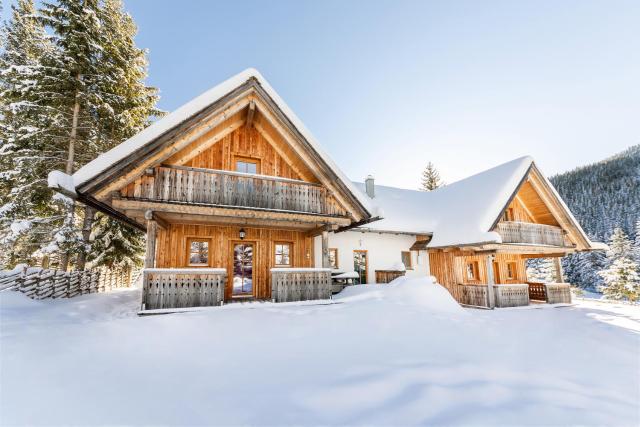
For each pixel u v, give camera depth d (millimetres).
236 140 9508
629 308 12594
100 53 12445
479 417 2834
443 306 9148
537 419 2873
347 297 9180
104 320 6500
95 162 6996
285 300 8344
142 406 2922
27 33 14578
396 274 12477
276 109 8523
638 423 2932
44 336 4547
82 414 2729
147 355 4297
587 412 3090
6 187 11883
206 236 9773
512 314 10602
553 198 14086
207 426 2627
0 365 3494
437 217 15430
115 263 15008
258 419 2762
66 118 12062
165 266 9211
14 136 11484
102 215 14562
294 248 10898
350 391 3326
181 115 7574
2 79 13258
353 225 10641
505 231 13016
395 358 4473
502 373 4086
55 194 10812
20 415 2645
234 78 8141
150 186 7633
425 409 2969
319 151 9008
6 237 10852
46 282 8672
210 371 3861
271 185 8898
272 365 4113
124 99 13156
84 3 12406
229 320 6199
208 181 8219
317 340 5277
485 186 14391
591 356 5355
